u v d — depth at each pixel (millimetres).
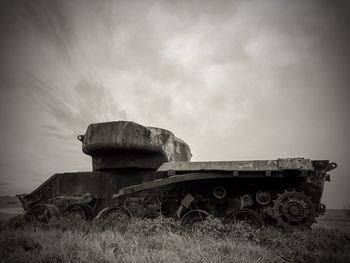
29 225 8930
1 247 6008
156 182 8453
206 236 7094
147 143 9625
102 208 10016
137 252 5422
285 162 7922
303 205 7723
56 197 10289
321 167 8445
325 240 6852
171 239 6512
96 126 9938
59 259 5234
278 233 7156
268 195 8266
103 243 6238
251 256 5551
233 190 8773
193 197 8641
